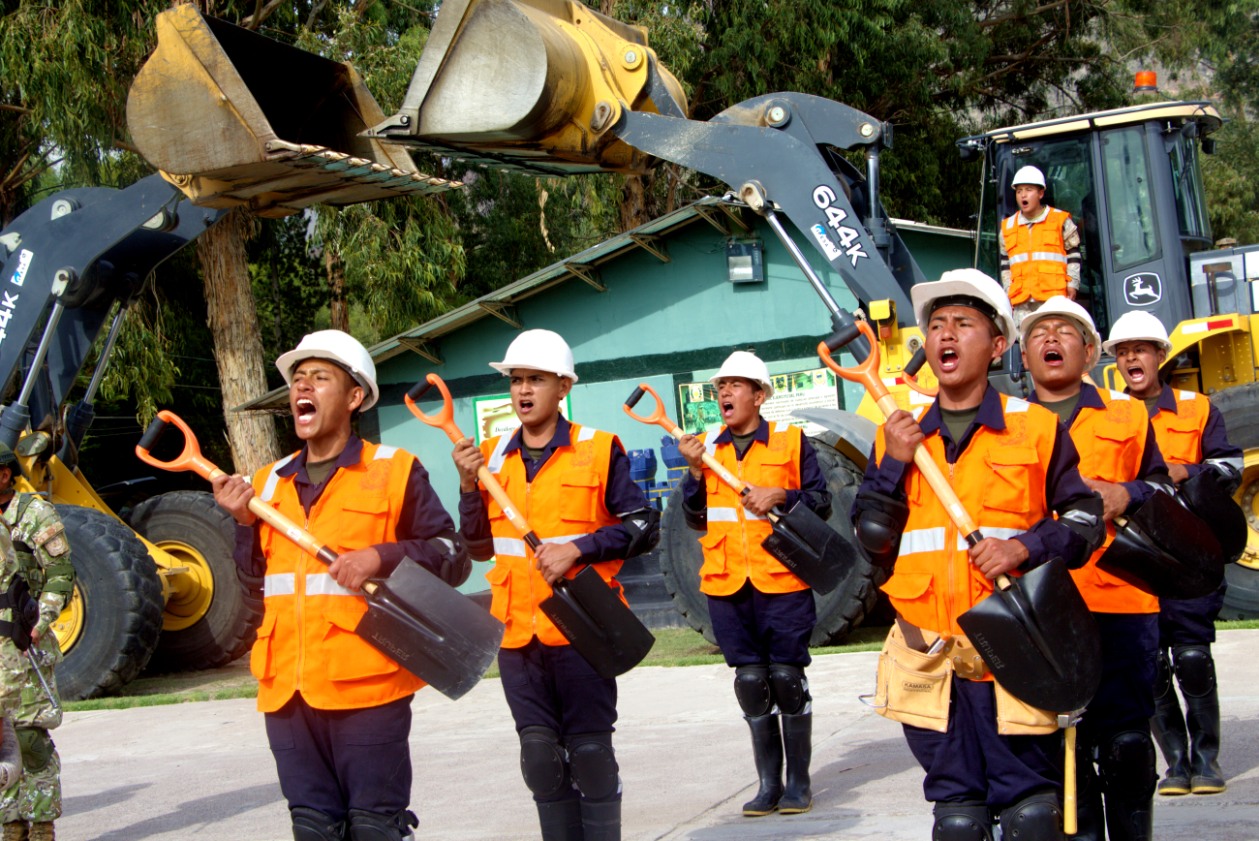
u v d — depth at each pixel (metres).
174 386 22.61
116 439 24.30
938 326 3.67
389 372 16.75
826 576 5.59
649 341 15.46
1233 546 4.96
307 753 3.97
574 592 4.42
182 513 12.17
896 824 5.22
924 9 23.23
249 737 8.59
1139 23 25.75
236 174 8.58
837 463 9.70
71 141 16.09
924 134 24.38
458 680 3.90
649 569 11.91
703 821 5.58
